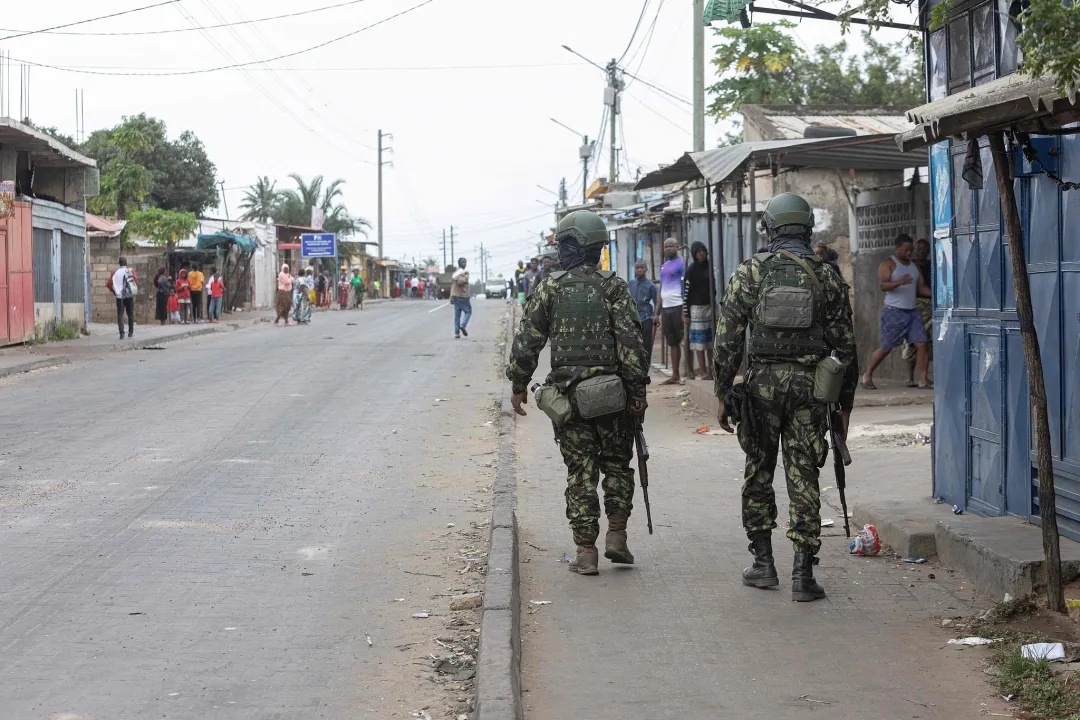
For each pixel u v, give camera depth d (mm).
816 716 4289
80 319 27406
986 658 4891
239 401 14352
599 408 6094
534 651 5078
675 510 8016
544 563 6625
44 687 4777
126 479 9258
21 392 15445
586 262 6316
